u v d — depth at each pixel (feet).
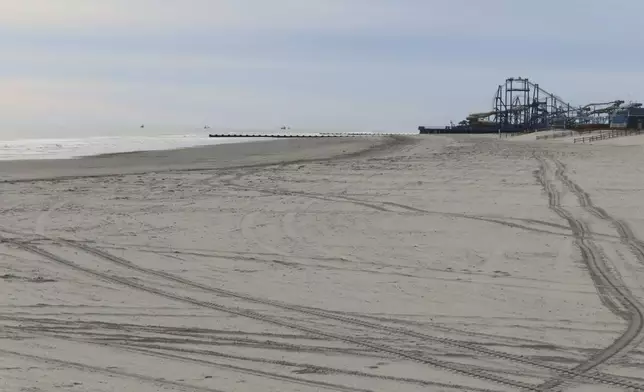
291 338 25.52
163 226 50.57
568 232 47.21
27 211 58.08
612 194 65.57
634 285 33.42
